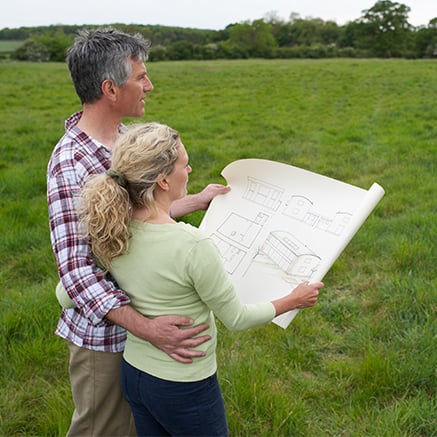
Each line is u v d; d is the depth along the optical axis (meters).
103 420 2.17
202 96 18.33
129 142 1.77
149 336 1.80
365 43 72.88
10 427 2.98
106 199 1.73
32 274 4.88
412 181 7.30
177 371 1.84
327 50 62.69
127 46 2.04
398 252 4.82
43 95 17.02
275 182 2.33
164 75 25.78
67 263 1.88
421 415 2.85
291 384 3.26
